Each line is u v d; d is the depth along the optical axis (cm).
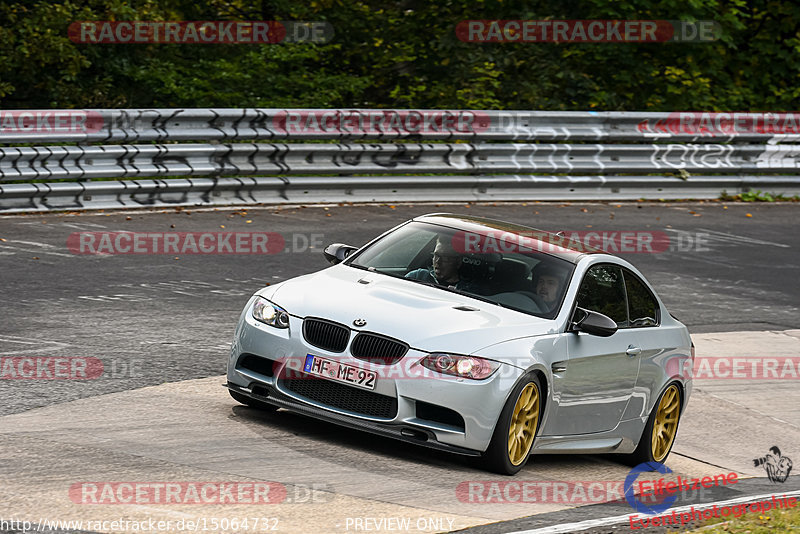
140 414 1861
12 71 5300
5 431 1672
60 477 1467
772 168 5791
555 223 4581
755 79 7138
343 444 1838
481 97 6103
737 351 3219
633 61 6512
